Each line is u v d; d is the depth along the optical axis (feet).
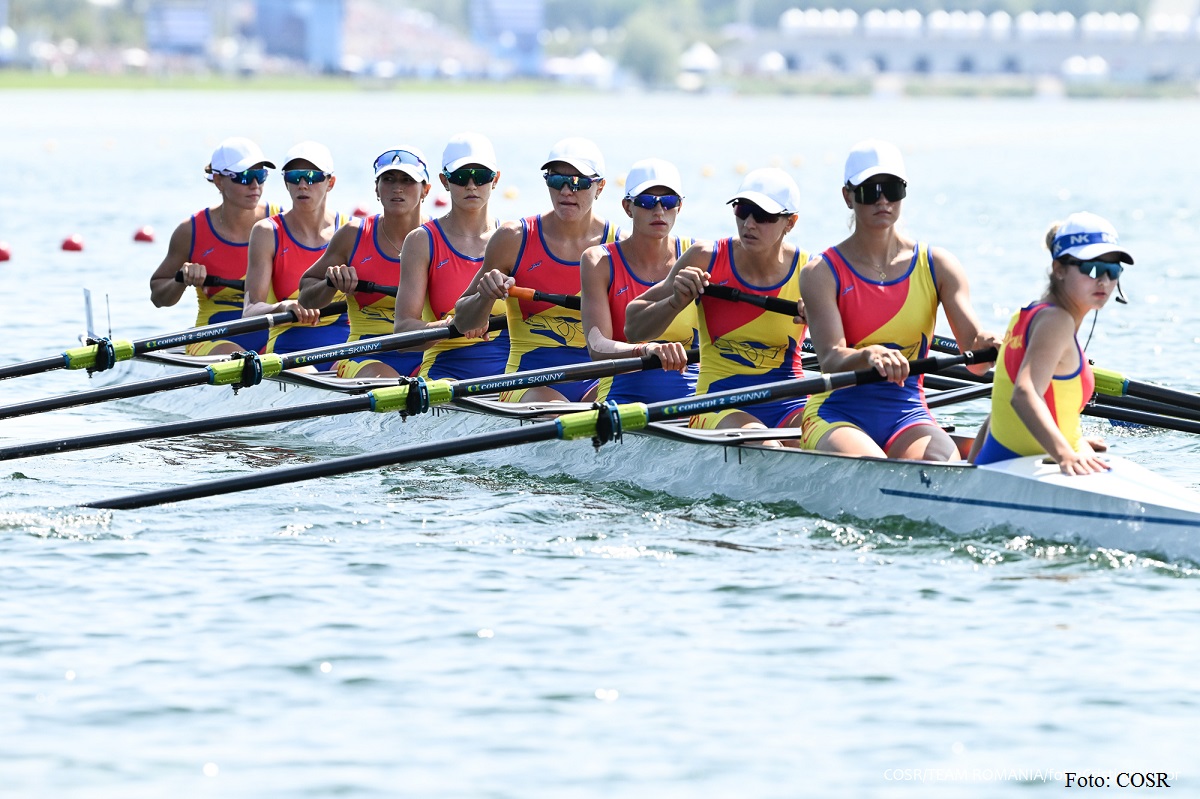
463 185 159.53
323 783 78.74
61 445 132.67
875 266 124.88
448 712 86.69
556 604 103.76
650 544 118.11
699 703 87.76
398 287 163.73
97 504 126.11
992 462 116.37
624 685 90.22
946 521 117.50
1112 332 217.56
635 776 79.36
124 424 174.81
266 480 122.21
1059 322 110.22
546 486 139.23
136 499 124.06
